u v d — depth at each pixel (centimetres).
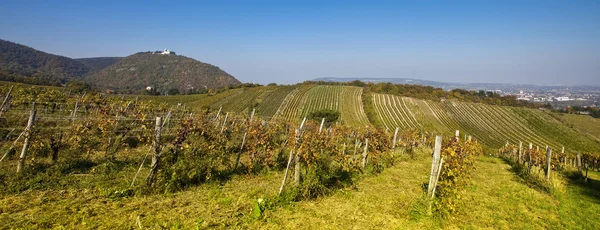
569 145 5194
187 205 763
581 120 6575
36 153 1005
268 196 838
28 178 823
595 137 5559
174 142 994
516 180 1362
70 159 984
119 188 814
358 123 5800
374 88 8775
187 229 631
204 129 1329
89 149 1068
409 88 8631
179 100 7819
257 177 1079
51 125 1455
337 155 1109
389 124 5800
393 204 882
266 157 1200
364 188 1045
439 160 827
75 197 755
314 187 899
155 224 641
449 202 783
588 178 1534
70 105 1956
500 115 6625
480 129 5894
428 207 784
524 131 5869
